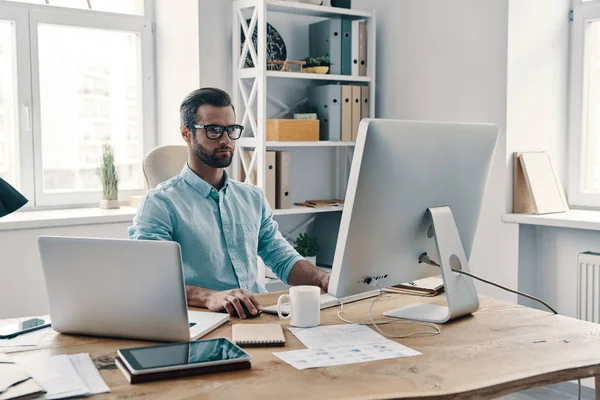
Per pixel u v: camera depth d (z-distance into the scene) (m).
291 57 3.79
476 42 3.36
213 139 2.06
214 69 3.53
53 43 3.50
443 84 3.53
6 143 3.42
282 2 3.38
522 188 3.28
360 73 3.77
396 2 3.75
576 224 2.98
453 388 1.26
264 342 1.49
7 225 2.99
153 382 1.27
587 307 3.06
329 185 4.01
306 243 3.70
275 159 3.47
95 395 1.21
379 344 1.52
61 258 1.54
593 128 3.43
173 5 3.63
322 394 1.21
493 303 1.93
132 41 3.77
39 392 1.20
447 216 1.76
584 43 3.39
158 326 1.50
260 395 1.21
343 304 1.88
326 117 3.68
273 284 3.67
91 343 1.53
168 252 1.45
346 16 3.80
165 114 3.76
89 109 3.65
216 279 2.10
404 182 1.64
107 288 1.51
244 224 2.20
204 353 1.37
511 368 1.37
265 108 3.35
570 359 1.44
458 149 1.75
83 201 3.62
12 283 3.05
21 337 1.58
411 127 1.61
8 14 3.32
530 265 3.32
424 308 1.82
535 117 3.36
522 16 3.26
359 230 1.62
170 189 2.10
